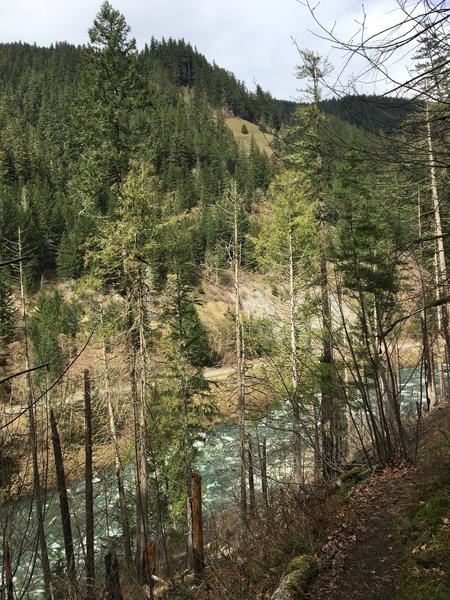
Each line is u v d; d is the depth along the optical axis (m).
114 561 7.95
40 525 3.88
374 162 3.39
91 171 15.64
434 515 4.92
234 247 17.86
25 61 154.88
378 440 7.26
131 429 17.25
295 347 16.03
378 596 4.01
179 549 14.61
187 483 17.48
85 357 19.34
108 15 15.27
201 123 129.25
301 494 7.51
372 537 5.06
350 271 13.64
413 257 6.40
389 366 7.11
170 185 83.25
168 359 19.97
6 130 84.31
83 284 15.50
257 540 6.36
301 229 16.48
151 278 17.20
